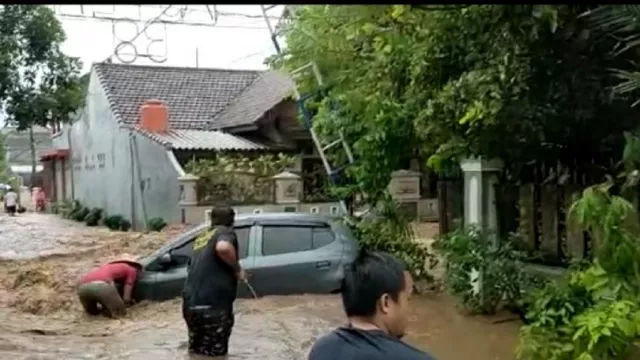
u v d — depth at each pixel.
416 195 22.53
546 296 5.99
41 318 9.81
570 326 5.30
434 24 6.86
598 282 5.06
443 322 8.62
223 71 32.59
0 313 10.12
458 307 9.24
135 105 29.69
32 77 20.91
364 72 10.77
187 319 7.38
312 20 10.70
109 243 19.45
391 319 3.05
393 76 9.46
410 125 10.09
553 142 7.98
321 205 23.89
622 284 4.98
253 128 26.78
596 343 4.86
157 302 10.09
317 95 12.48
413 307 9.34
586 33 5.80
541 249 9.24
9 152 69.44
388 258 3.14
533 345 5.63
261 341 7.81
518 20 5.70
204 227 10.41
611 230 4.96
